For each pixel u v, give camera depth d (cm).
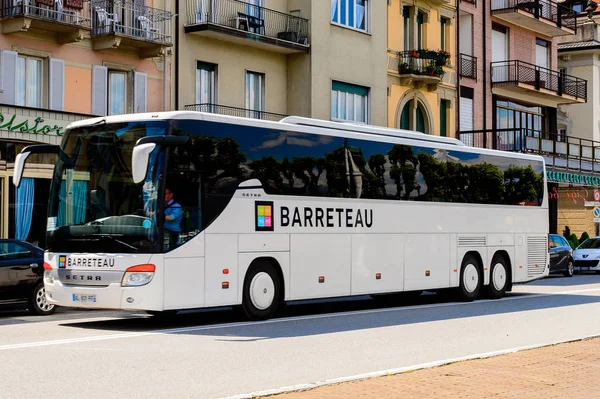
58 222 1559
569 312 1934
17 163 1593
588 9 5894
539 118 5191
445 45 4359
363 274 1914
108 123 1551
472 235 2266
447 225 2178
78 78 2678
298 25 3425
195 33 3053
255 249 1652
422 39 4178
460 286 2225
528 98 4975
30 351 1233
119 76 2839
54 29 2572
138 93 2855
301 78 3441
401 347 1320
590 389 938
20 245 1908
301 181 1764
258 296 1672
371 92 3750
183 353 1227
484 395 888
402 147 2055
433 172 2142
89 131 1566
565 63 5884
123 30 2769
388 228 1991
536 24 4891
